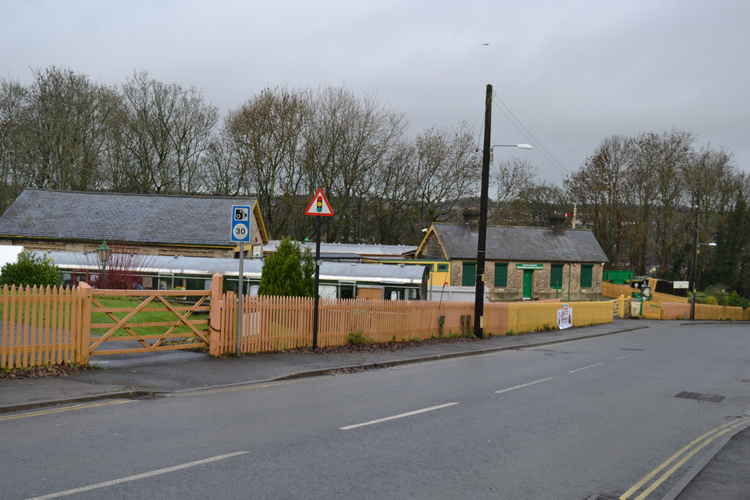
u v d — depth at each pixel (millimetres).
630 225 73812
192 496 6055
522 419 10734
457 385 14227
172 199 44688
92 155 54688
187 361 14656
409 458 7859
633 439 9703
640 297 59281
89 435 8188
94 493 6023
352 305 19750
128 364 13711
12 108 51031
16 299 11859
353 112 59344
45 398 10023
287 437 8570
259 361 15461
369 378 14695
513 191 77938
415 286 31516
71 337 12688
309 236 60438
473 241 51031
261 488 6391
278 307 17109
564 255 54125
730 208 80062
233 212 15680
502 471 7535
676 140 72688
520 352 23344
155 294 14391
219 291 15523
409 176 64562
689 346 29859
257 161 57188
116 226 42344
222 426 9031
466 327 26469
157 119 58156
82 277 31250
